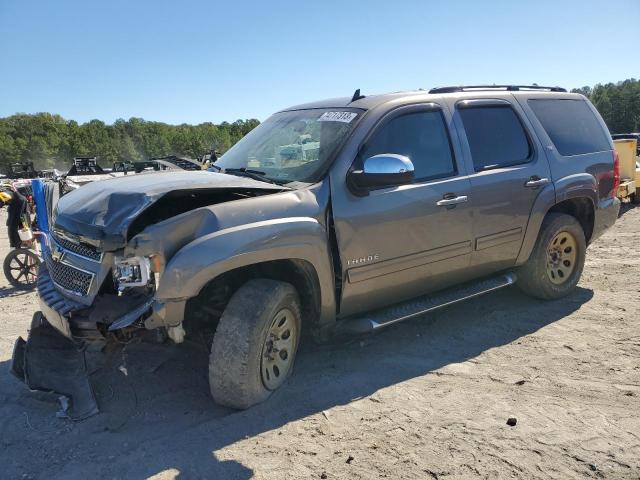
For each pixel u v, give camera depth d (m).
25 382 3.75
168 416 3.55
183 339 3.55
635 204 13.27
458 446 3.13
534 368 4.12
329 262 3.77
